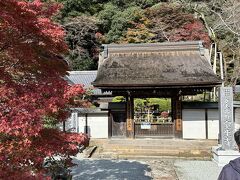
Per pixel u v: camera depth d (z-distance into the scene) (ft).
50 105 14.53
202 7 92.02
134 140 53.42
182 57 59.06
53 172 21.74
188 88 54.08
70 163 19.99
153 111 58.90
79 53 109.60
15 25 15.89
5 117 13.61
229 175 8.37
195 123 55.36
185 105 55.72
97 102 78.48
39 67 17.29
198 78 53.16
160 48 60.44
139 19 106.52
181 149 48.96
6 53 16.63
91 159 42.39
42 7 18.56
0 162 14.19
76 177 30.91
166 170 35.47
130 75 55.01
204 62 57.72
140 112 57.98
